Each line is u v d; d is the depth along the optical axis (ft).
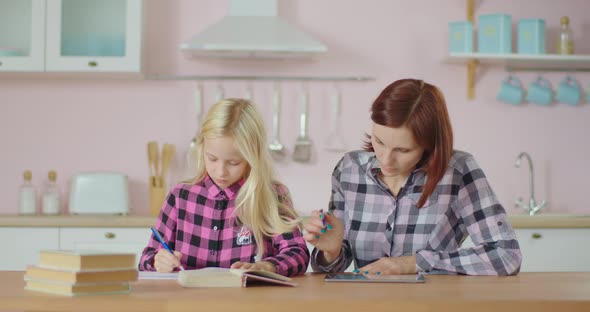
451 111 12.65
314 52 11.62
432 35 12.68
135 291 4.78
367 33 12.69
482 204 6.50
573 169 12.71
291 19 12.67
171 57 12.59
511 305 4.42
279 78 12.59
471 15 12.53
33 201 12.03
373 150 6.86
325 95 12.67
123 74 11.93
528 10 12.75
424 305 4.39
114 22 11.59
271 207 6.30
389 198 6.66
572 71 12.73
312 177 12.59
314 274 6.16
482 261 6.05
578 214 11.98
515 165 12.24
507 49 11.97
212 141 6.01
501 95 12.43
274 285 5.20
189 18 12.63
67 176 12.55
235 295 4.58
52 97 12.59
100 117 12.59
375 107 6.01
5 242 11.00
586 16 12.77
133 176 12.56
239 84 12.64
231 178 6.18
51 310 4.42
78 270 4.52
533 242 10.93
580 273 6.26
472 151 12.66
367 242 6.68
